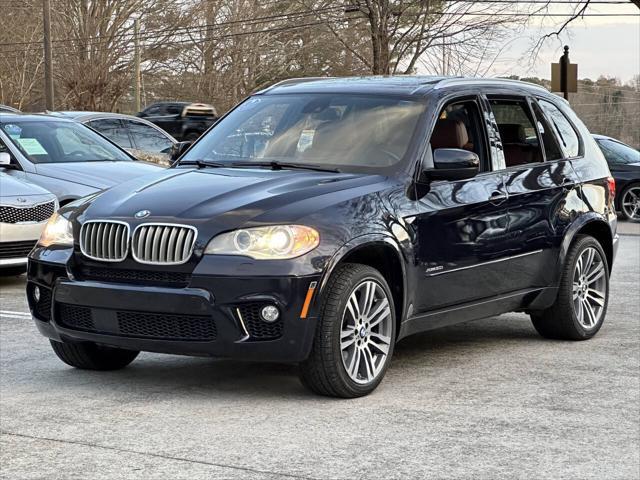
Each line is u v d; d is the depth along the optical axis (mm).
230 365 7047
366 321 6137
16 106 55344
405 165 6594
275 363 7121
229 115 7566
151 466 4773
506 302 7312
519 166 7500
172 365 7051
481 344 7844
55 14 53281
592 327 8070
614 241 8430
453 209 6727
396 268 6359
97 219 6125
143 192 6332
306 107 7223
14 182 11117
